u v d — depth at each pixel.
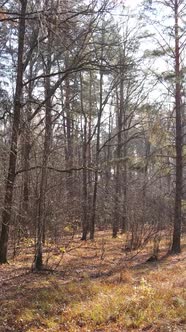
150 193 25.30
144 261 16.02
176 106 19.03
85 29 15.93
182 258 16.19
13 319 8.39
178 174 19.09
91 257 17.11
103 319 8.09
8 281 12.12
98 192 28.59
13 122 14.97
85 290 10.48
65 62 20.70
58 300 9.76
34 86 20.02
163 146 19.72
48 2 11.64
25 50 17.69
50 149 15.02
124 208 24.47
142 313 8.13
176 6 18.33
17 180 17.16
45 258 16.12
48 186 15.48
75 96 25.56
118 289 10.26
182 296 9.10
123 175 29.16
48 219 16.72
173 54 18.55
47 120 15.20
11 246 18.34
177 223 18.59
